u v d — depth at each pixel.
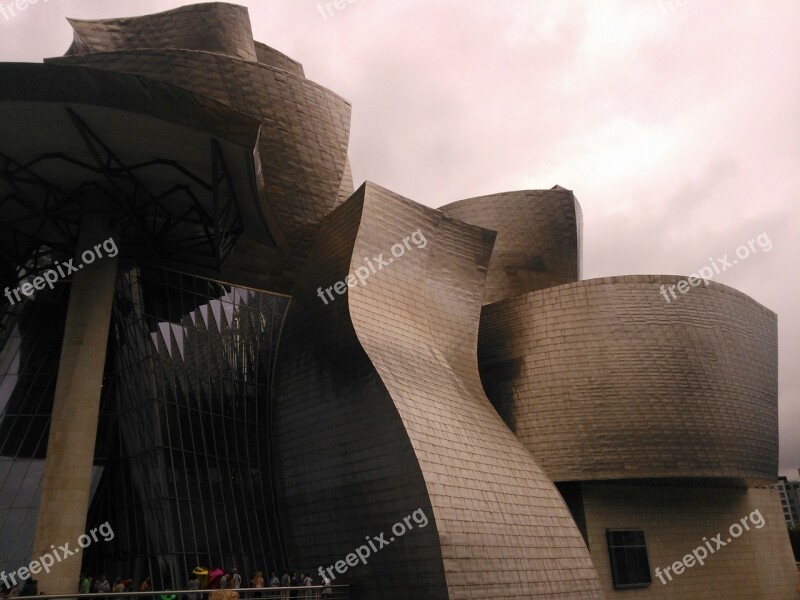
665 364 29.72
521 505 23.02
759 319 33.62
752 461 30.23
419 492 19.94
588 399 29.55
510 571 20.66
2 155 18.92
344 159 30.34
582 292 31.28
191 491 22.73
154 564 21.00
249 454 25.31
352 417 22.95
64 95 16.23
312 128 29.44
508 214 41.59
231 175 19.50
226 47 30.25
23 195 20.23
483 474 22.48
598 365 29.91
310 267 28.39
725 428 29.73
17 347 24.02
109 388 24.22
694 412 29.31
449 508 19.97
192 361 24.89
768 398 32.62
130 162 19.45
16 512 20.55
